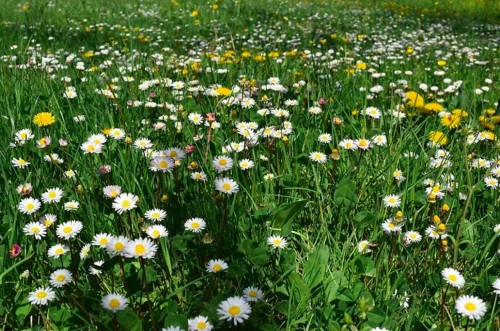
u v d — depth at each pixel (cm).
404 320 163
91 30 833
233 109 325
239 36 770
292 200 232
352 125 296
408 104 331
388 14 1270
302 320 163
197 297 177
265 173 260
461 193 224
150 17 1029
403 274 175
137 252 146
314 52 644
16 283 182
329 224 218
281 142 272
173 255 194
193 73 420
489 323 154
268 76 432
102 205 221
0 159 237
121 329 153
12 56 484
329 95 365
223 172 223
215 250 185
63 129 289
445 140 274
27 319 172
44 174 238
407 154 266
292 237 209
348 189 216
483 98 409
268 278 183
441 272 167
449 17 1307
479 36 937
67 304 175
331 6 1412
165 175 222
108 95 333
